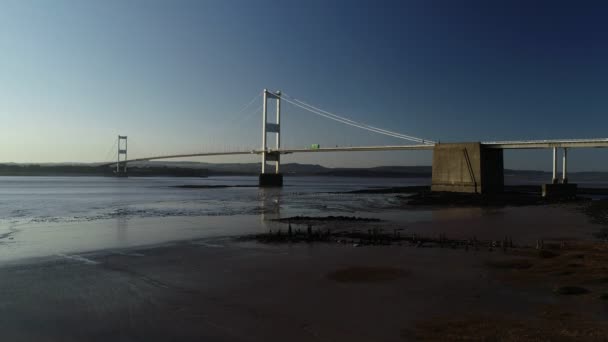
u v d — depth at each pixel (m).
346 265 13.95
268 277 12.38
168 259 15.16
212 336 7.92
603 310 9.05
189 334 8.02
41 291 10.97
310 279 12.10
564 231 22.92
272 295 10.54
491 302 9.73
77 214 34.19
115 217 31.77
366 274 12.65
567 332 7.80
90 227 25.28
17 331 8.19
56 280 12.12
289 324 8.49
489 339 7.56
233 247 17.67
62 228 24.77
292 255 15.77
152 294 10.67
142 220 29.50
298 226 25.69
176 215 33.50
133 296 10.51
